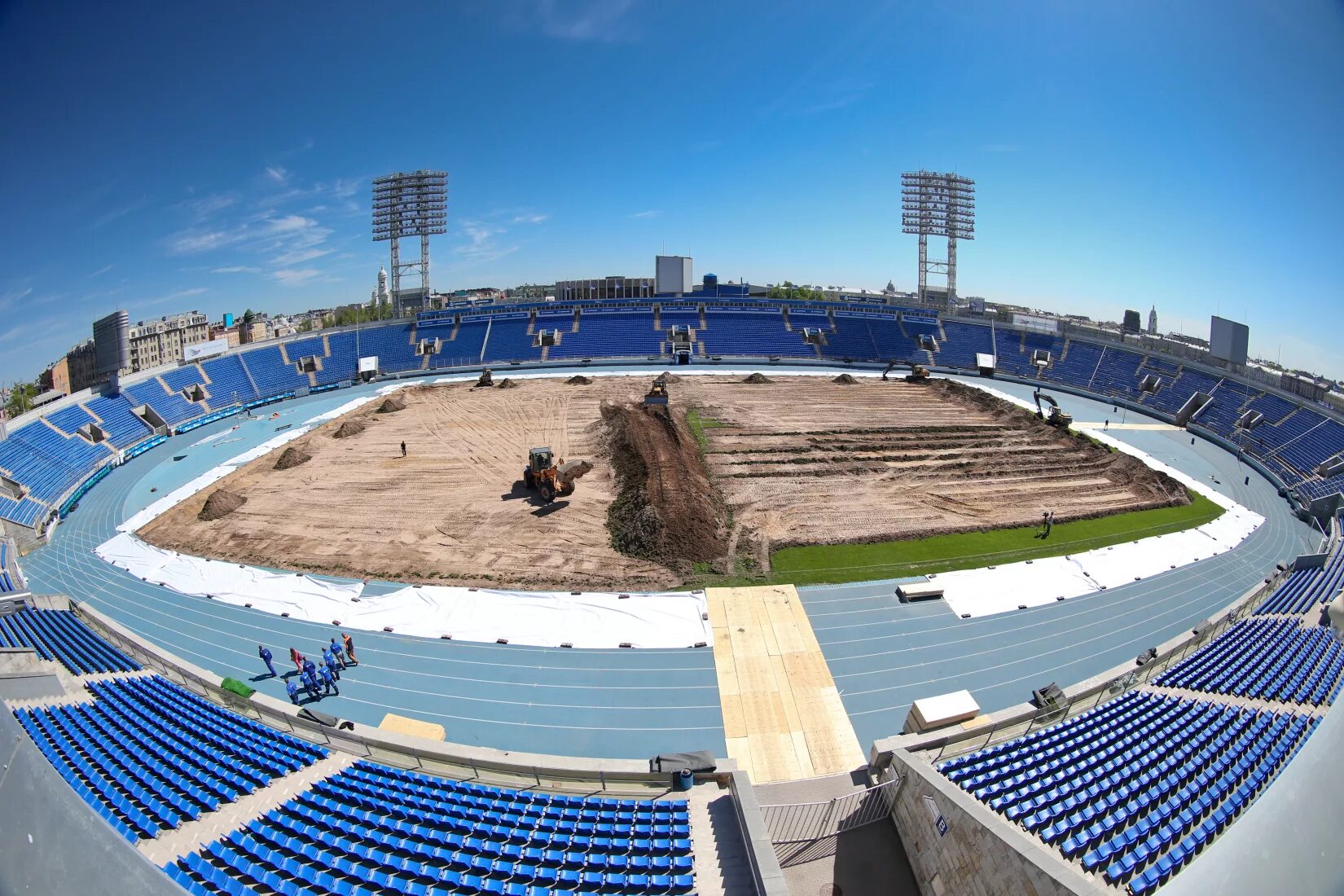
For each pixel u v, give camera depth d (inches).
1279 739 717.9
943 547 1460.4
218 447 2338.8
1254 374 2637.8
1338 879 278.2
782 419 2456.9
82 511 1823.3
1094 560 1411.2
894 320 4045.3
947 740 775.7
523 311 4084.6
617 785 733.3
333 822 631.8
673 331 3983.8
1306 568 1364.4
